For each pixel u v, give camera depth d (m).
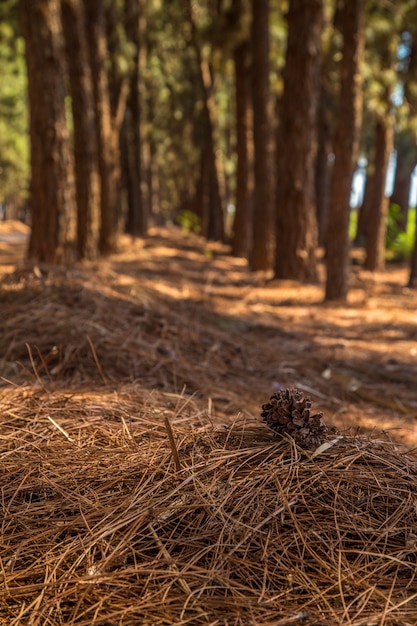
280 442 2.06
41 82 6.86
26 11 6.81
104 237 12.77
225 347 4.92
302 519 1.71
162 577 1.48
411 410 3.95
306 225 10.04
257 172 12.28
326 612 1.38
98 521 1.71
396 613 1.40
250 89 15.24
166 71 24.89
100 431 2.36
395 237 17.30
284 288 9.48
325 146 18.33
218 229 21.61
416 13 12.51
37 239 7.08
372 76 13.17
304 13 9.48
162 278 9.54
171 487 1.85
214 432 2.23
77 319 4.20
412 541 1.64
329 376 4.62
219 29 14.63
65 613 1.38
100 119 12.56
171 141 29.09
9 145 34.53
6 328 3.99
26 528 1.71
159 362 3.91
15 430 2.35
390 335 6.35
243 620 1.35
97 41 12.33
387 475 1.94
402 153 19.80
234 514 1.72
